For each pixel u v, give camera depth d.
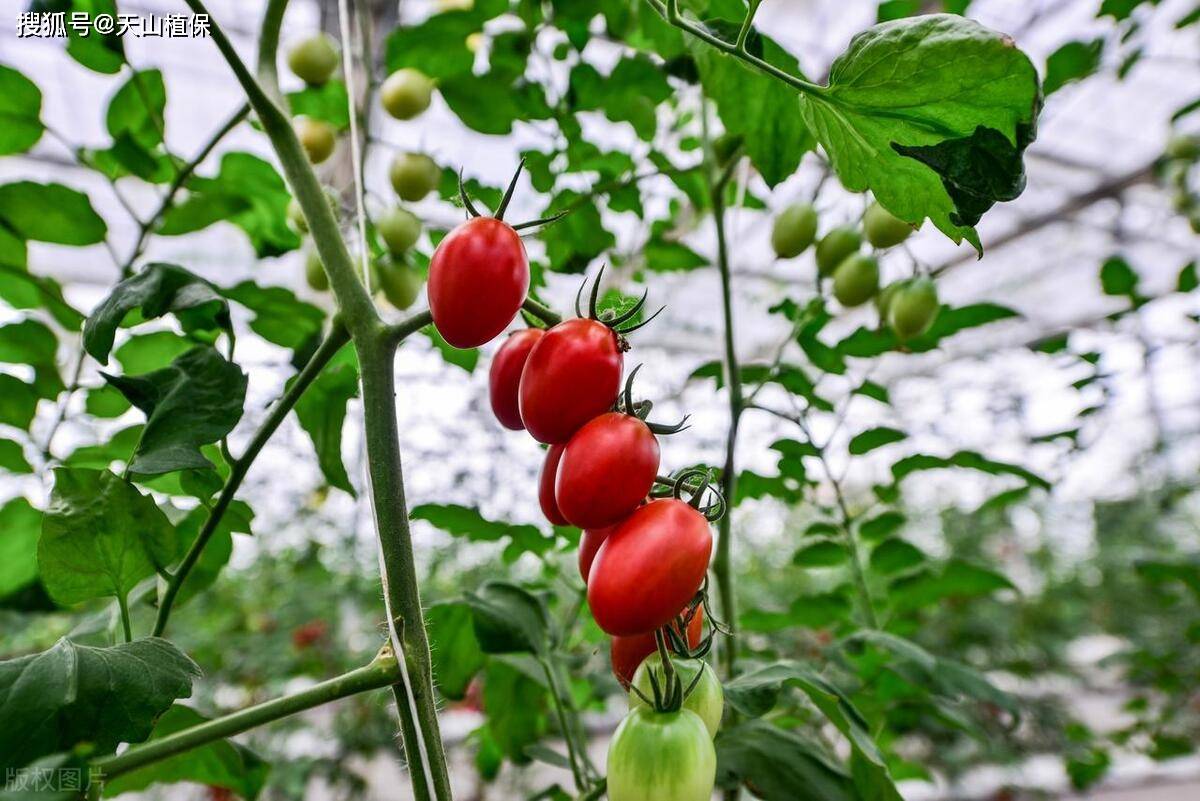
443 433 1.17
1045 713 1.21
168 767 0.32
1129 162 2.04
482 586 0.36
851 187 0.24
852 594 0.52
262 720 0.20
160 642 0.22
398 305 0.42
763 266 1.96
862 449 0.44
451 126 1.42
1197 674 0.82
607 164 0.48
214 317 0.29
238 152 0.40
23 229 0.34
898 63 0.20
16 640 1.04
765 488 0.46
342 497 1.39
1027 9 1.42
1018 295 2.69
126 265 0.36
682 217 0.77
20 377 0.33
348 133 0.47
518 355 0.24
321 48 0.42
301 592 1.36
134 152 0.37
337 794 1.15
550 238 0.48
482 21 0.41
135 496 0.24
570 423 0.21
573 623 0.47
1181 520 1.98
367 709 1.18
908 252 0.40
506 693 0.41
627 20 0.44
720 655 0.38
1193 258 0.60
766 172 0.31
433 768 0.20
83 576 0.23
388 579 0.21
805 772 0.28
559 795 0.39
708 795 0.20
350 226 0.42
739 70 0.29
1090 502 2.17
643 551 0.19
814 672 0.30
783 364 0.42
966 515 2.05
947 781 1.43
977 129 0.20
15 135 0.36
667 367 1.85
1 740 0.18
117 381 0.25
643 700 0.21
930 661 0.35
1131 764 1.77
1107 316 0.65
